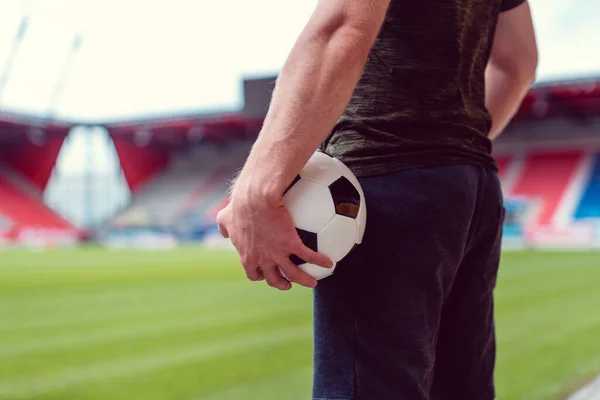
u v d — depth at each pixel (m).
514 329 5.39
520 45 1.51
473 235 1.24
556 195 25.58
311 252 0.97
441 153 1.11
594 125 27.72
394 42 1.11
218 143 35.44
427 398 1.09
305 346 4.64
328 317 1.10
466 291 1.29
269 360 4.12
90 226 33.34
